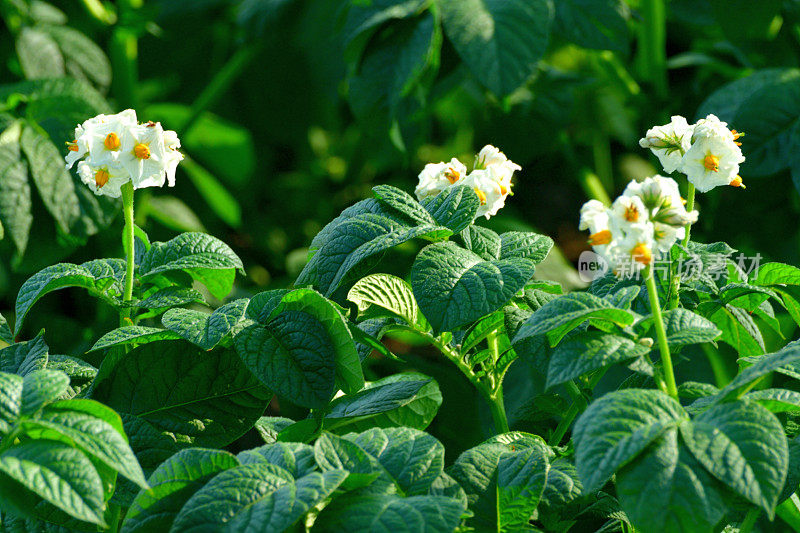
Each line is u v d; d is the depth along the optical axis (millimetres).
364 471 1702
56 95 2213
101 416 1703
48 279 1819
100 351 2020
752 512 1743
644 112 2639
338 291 1849
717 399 1695
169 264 1865
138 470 1671
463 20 2115
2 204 2135
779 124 2184
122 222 2562
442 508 1667
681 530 1648
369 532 1657
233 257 1875
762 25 2373
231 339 1809
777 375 2113
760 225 2484
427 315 1756
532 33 2104
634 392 1684
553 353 1761
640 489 1656
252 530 1651
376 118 2203
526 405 1906
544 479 1732
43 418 1686
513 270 1774
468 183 1871
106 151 1798
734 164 1794
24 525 1766
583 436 1669
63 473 1655
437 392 1913
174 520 1692
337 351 1784
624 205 1697
